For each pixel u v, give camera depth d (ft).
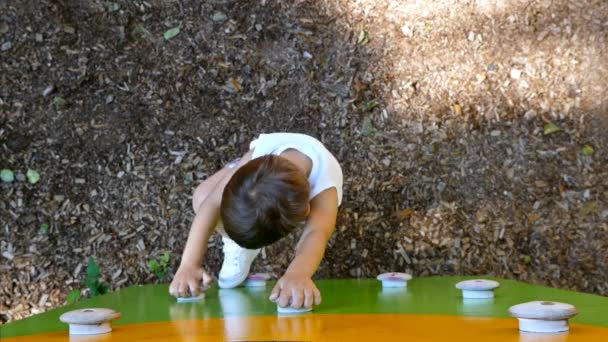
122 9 8.93
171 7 8.98
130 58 8.87
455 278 7.84
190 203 8.62
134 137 8.76
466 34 8.99
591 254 8.54
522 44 8.95
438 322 4.80
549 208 8.66
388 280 7.16
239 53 8.91
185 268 6.50
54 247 8.46
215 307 6.00
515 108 8.86
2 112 8.66
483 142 8.83
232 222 5.60
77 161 8.66
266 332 4.60
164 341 4.40
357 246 8.58
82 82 8.79
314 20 9.00
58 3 8.89
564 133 8.81
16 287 8.34
